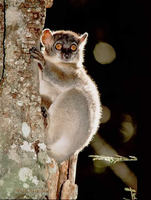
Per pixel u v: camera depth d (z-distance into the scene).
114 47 18.86
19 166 7.09
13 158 7.12
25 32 7.79
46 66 10.08
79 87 10.23
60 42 10.80
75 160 9.62
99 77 18.95
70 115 9.62
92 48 19.19
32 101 7.55
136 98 14.09
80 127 9.70
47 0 9.55
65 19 19.11
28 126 7.39
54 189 8.16
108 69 18.83
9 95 7.45
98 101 10.59
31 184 7.01
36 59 7.78
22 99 7.48
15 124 7.32
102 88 18.70
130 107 16.06
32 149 7.28
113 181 17.42
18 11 7.80
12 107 7.40
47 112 9.28
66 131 9.58
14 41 7.70
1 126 7.28
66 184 8.20
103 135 17.77
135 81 14.36
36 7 7.89
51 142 9.47
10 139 7.23
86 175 17.64
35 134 7.39
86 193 17.58
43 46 10.95
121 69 18.12
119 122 17.84
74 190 8.22
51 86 10.18
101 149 17.62
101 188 17.50
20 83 7.55
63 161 9.48
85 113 9.80
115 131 17.81
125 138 17.38
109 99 18.50
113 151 17.47
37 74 7.74
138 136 12.94
